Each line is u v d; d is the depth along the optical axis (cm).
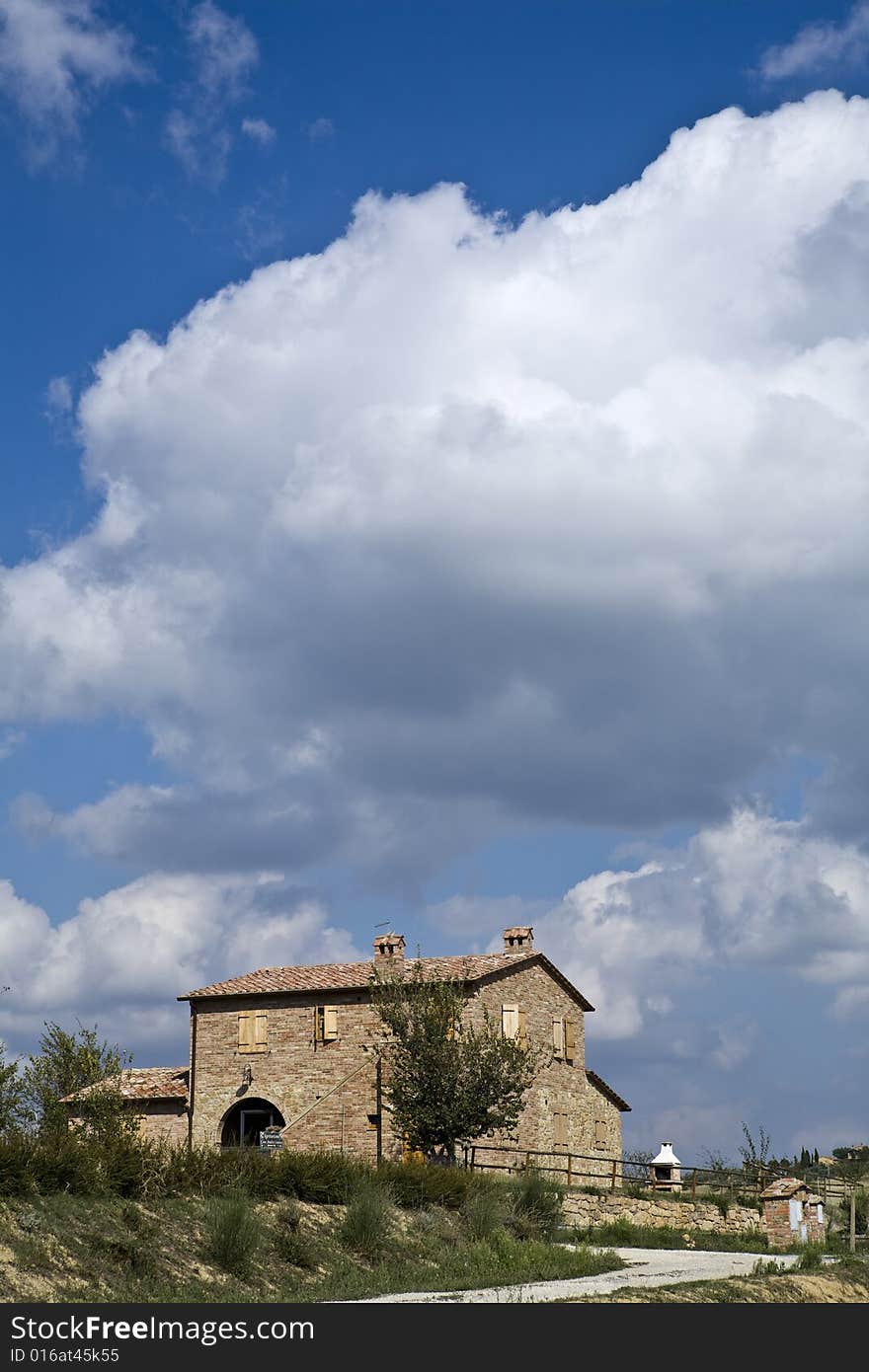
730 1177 4653
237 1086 4878
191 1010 5034
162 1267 2050
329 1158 2759
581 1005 5319
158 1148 2500
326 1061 4769
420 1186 2872
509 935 5103
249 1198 2455
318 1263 2314
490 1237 2739
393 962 4947
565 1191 3538
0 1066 2972
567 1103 5050
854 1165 5150
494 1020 4653
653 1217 3728
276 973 5097
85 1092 3816
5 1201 2005
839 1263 2612
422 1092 3900
